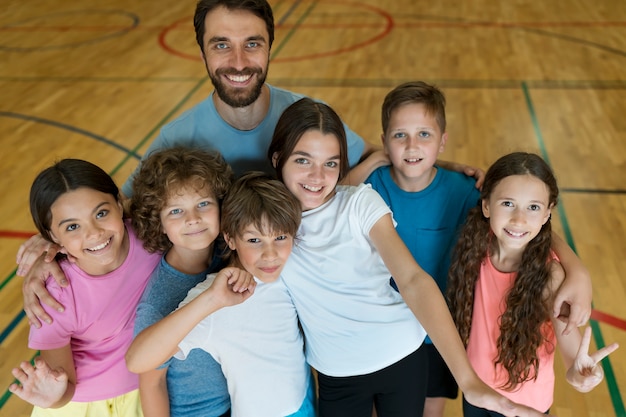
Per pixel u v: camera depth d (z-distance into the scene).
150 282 1.48
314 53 6.19
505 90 5.06
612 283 2.75
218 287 1.21
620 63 5.61
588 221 3.24
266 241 1.36
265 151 1.75
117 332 1.55
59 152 4.18
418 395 1.55
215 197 1.42
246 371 1.38
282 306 1.43
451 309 1.66
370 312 1.45
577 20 7.02
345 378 1.50
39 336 1.47
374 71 5.59
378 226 1.42
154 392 1.37
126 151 4.16
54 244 1.52
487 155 3.94
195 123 1.74
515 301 1.51
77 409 1.60
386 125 1.76
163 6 8.30
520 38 6.45
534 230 1.49
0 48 6.68
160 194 1.38
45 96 5.24
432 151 1.70
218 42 1.57
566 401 2.16
